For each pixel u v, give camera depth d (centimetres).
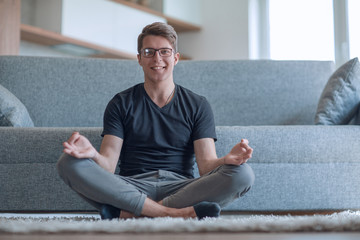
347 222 115
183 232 111
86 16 462
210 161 178
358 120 249
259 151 210
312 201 210
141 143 185
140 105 188
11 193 204
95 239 91
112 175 161
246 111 290
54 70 285
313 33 533
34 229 112
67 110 281
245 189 165
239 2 568
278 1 560
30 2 462
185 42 603
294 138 212
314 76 297
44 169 205
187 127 188
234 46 569
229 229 112
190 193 164
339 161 214
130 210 158
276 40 559
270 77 294
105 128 185
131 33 505
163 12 548
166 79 189
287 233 107
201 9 595
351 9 502
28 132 208
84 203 205
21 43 455
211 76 293
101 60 290
